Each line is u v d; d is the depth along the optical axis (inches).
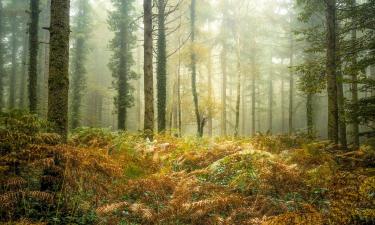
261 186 262.5
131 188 256.2
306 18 615.8
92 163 233.6
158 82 711.7
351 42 546.0
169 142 430.6
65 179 218.7
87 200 232.1
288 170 278.1
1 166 198.4
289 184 268.2
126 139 393.7
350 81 456.4
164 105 703.1
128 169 307.0
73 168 221.6
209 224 212.2
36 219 198.8
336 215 173.5
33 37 687.1
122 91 1058.1
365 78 451.8
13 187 208.1
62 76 257.1
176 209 225.0
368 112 436.5
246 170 290.5
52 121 252.5
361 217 168.6
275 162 290.7
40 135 225.6
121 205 217.0
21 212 205.8
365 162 326.0
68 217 207.0
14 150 217.6
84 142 383.6
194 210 221.5
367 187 189.9
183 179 277.3
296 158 339.3
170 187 270.5
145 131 461.7
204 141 477.7
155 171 328.2
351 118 452.8
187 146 403.9
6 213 196.7
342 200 188.9
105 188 233.0
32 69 682.8
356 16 526.0
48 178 215.2
